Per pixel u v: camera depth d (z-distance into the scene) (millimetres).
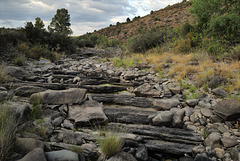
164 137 3152
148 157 2770
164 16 35812
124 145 2809
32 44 12797
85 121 3449
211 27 9633
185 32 12086
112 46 24031
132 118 3842
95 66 9719
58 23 33281
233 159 2490
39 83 5785
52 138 2947
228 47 8305
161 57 9797
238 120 3381
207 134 3162
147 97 5184
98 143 2863
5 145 2275
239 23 8656
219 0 10102
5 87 5219
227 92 4680
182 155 2758
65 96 4148
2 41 10250
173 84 5730
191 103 4285
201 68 6508
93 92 5875
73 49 16812
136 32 33531
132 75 7082
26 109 3373
